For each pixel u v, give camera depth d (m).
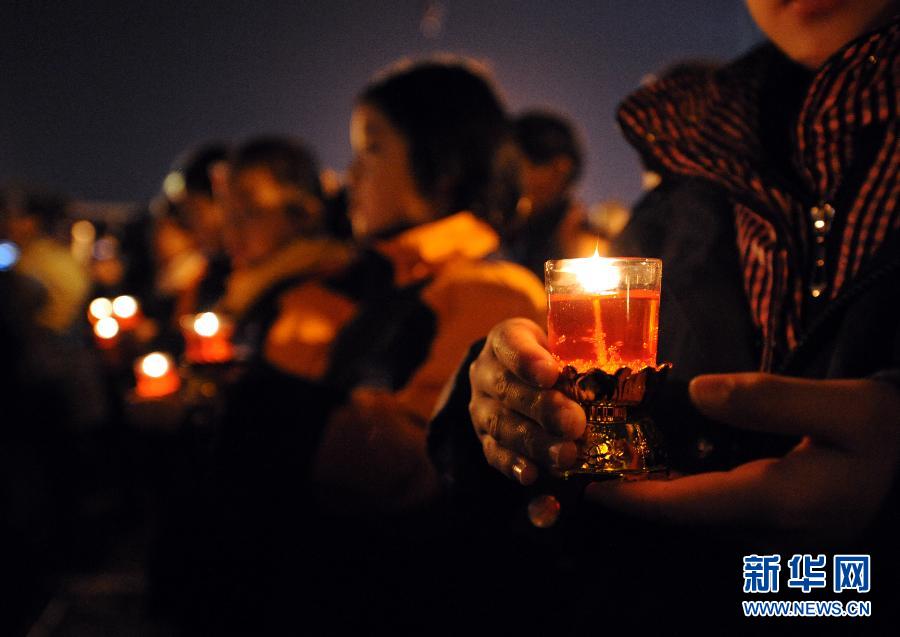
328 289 2.32
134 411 2.65
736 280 1.12
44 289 5.64
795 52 1.04
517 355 0.87
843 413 0.74
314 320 2.26
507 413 0.90
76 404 5.24
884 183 0.95
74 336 6.30
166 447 2.52
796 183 1.11
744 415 0.75
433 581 1.69
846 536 0.76
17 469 4.86
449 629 1.57
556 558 1.19
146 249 6.45
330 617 1.87
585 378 0.87
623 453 0.88
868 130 0.98
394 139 2.11
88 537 4.89
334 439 1.85
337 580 1.86
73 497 5.11
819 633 0.94
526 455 0.88
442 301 1.97
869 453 0.74
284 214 2.76
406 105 2.09
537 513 0.93
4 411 5.00
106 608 3.96
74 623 3.81
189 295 4.17
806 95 0.99
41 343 5.40
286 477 1.89
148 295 5.84
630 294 0.90
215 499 1.97
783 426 0.75
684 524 0.80
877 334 0.92
